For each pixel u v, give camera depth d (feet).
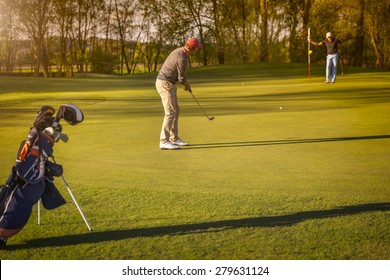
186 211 16.99
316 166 22.36
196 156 24.81
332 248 14.01
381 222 15.72
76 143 28.22
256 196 18.34
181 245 14.42
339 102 44.47
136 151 26.08
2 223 14.24
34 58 207.62
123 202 18.02
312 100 46.60
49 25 197.77
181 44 168.86
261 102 46.19
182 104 45.91
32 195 14.55
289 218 16.20
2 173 22.03
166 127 26.61
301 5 143.02
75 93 60.54
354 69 100.32
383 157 23.73
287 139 28.40
